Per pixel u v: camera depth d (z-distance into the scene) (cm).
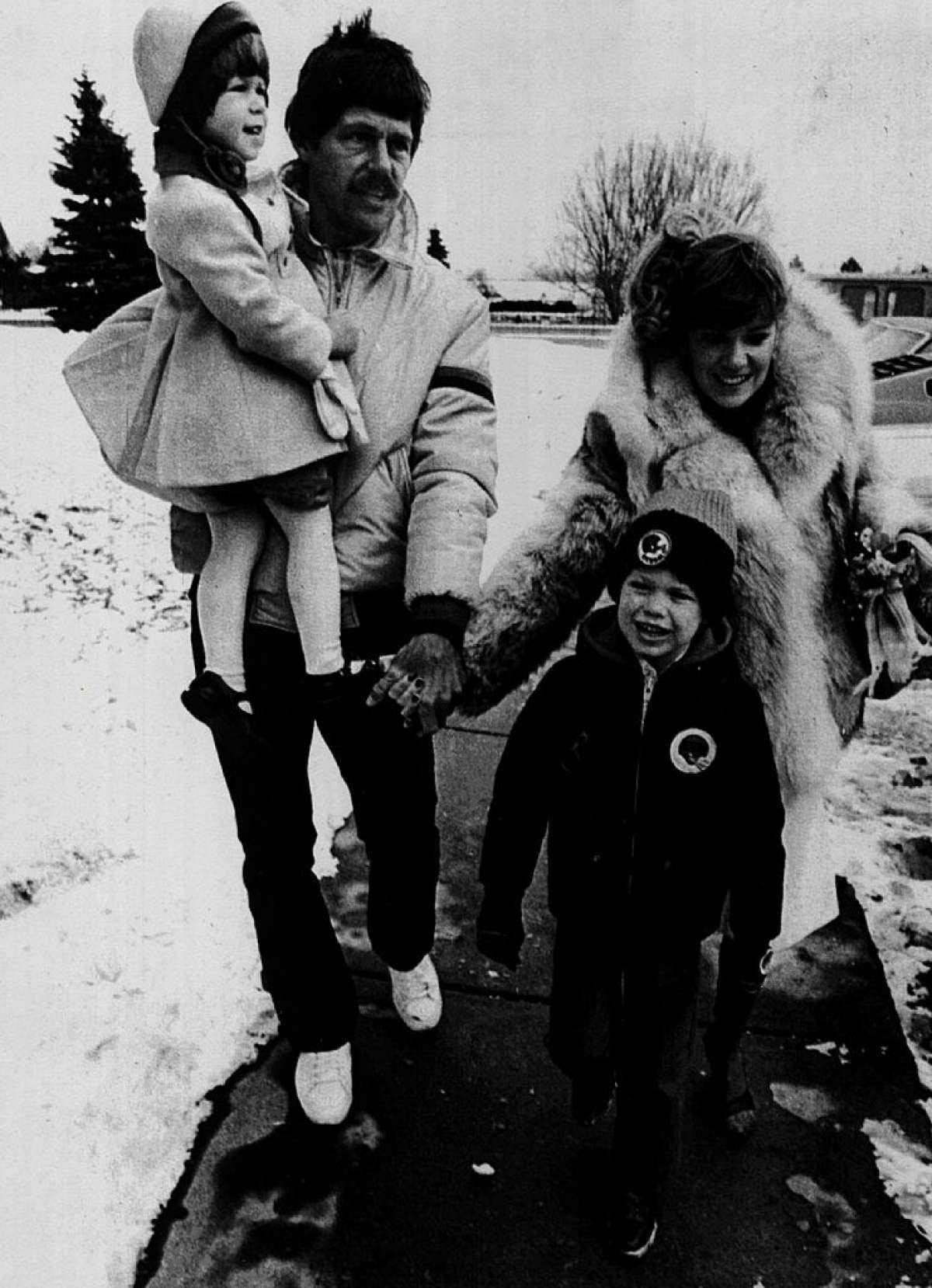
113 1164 195
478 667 229
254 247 152
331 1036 200
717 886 174
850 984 229
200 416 161
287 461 160
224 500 170
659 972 171
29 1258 180
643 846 167
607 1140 201
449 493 172
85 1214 187
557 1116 205
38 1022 224
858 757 287
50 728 310
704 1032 220
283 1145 198
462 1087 211
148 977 235
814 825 234
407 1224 185
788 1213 186
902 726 297
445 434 175
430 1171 194
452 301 175
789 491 197
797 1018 222
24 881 258
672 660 162
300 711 189
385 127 162
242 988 232
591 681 167
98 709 321
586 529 216
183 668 341
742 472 196
